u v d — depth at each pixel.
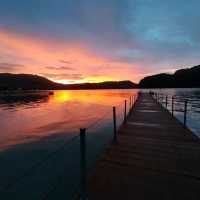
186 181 3.54
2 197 5.22
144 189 3.28
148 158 4.64
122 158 4.63
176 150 5.19
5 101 59.78
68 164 7.36
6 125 18.81
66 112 29.06
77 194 3.19
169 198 3.03
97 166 4.19
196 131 11.86
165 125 8.50
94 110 30.72
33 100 64.50
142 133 7.05
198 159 4.57
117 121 18.05
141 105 17.53
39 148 10.38
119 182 3.50
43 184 5.81
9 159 8.54
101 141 10.84
